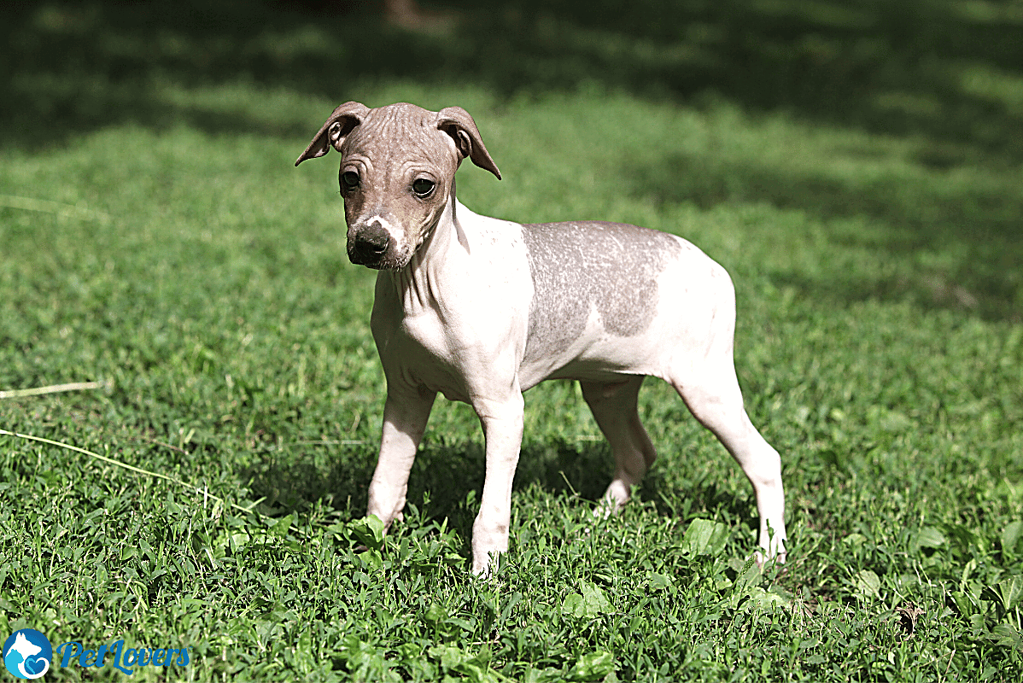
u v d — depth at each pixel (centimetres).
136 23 1703
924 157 1368
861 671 341
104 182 880
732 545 401
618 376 396
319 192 920
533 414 521
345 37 1723
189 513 374
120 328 570
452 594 346
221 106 1264
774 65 1875
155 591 340
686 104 1554
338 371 547
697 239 853
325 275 708
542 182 998
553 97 1470
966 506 457
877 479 474
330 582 345
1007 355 664
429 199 313
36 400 484
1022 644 348
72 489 386
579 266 368
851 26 2416
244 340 567
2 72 1302
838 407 567
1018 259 924
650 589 364
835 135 1453
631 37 2036
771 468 404
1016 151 1458
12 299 610
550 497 425
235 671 304
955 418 568
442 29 1925
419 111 319
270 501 406
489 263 346
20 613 315
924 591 381
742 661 332
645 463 441
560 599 348
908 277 834
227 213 822
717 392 392
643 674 321
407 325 346
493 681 310
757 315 696
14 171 878
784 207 1038
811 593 397
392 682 307
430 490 429
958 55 2206
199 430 460
